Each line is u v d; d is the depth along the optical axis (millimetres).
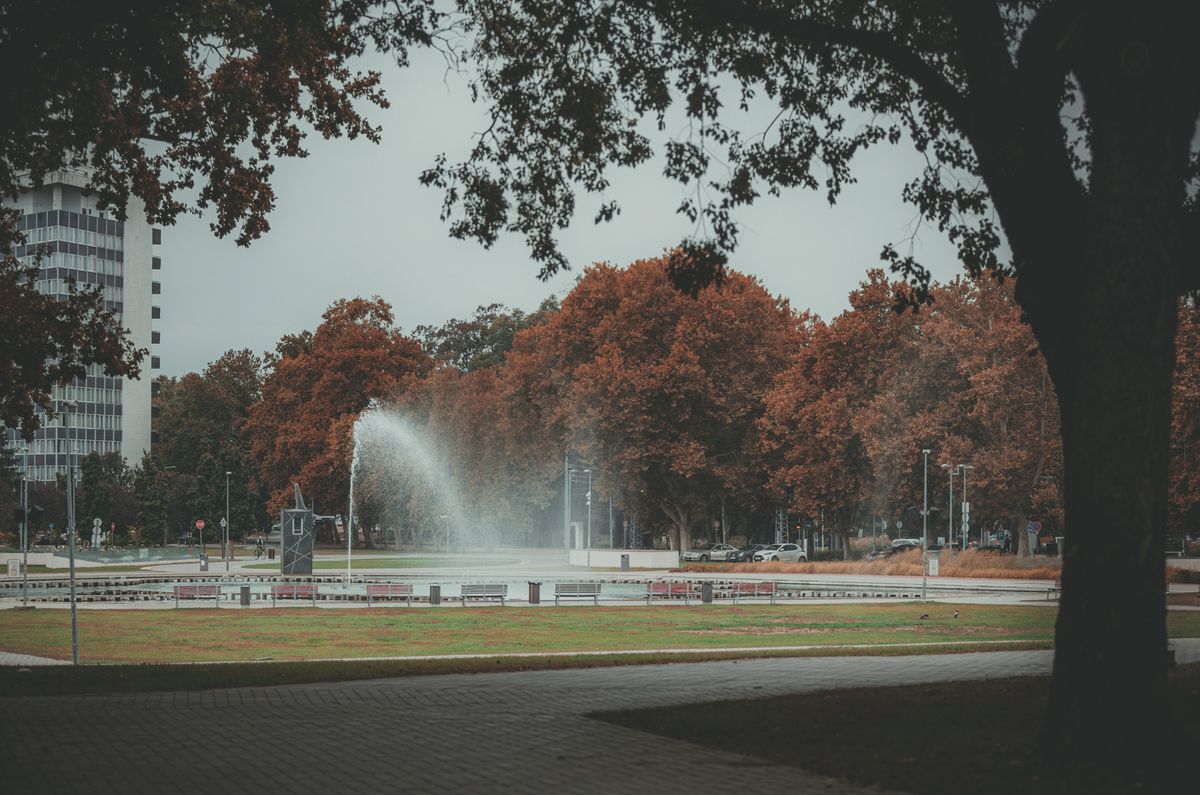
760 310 82625
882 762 10211
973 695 15078
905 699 14711
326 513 117062
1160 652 9633
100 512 109188
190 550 110312
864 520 91750
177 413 154500
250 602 46250
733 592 48312
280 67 20859
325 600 48094
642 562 78438
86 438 139125
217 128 21781
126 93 21016
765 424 78375
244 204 22562
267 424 120500
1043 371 73875
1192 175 12383
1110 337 9719
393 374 115125
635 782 9758
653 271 81125
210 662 24828
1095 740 9547
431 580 64938
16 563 75500
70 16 16281
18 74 16469
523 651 27953
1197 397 53469
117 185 22531
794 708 13977
